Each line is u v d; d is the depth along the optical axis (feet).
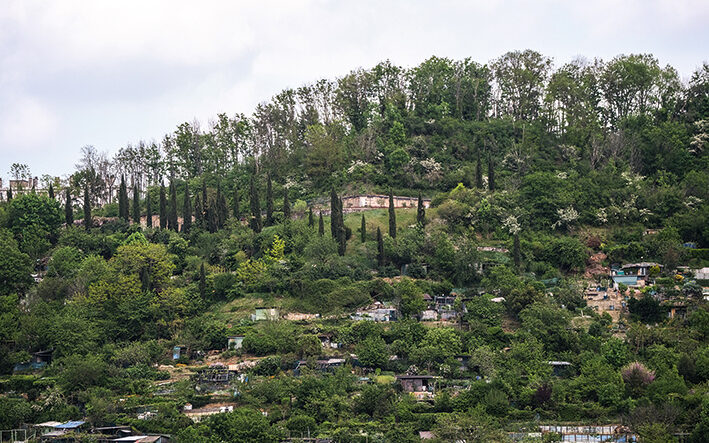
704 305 591.78
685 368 512.22
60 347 568.00
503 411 478.59
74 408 493.36
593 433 456.04
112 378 529.86
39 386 526.16
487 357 538.06
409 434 448.65
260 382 523.70
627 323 592.19
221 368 551.59
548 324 574.15
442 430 445.37
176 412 483.92
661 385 485.56
